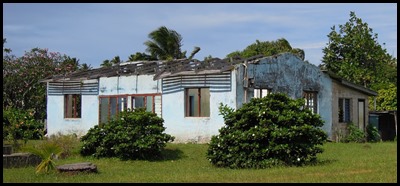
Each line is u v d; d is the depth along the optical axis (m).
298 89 24.05
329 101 25.95
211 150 15.69
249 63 21.44
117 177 12.84
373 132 27.86
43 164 13.53
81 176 13.05
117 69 25.42
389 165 14.27
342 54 34.38
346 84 26.56
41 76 33.03
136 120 18.06
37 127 24.17
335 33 34.25
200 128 21.75
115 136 17.92
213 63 22.14
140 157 17.89
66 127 27.11
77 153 18.92
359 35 33.47
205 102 21.91
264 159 14.88
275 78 22.75
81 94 26.53
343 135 26.31
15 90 32.84
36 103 32.91
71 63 35.66
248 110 15.52
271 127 14.97
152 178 12.49
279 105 15.63
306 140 15.30
